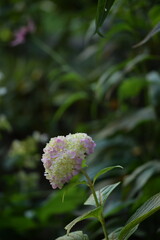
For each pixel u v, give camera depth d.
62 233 2.56
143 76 2.25
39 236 2.58
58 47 3.87
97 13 1.27
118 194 2.07
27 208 2.52
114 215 2.03
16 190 2.62
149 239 1.89
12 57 4.18
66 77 2.70
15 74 4.25
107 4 1.26
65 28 3.69
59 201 2.31
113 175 2.11
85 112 3.63
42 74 3.99
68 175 1.21
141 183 1.78
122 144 2.26
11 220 2.43
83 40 4.08
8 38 3.57
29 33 3.01
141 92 2.75
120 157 2.19
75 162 1.21
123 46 2.79
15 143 2.66
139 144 2.28
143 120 2.13
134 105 2.79
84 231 2.04
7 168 2.71
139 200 1.77
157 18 1.80
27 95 3.94
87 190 2.13
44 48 2.95
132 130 2.29
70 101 2.76
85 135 1.25
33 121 3.85
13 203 2.52
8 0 3.43
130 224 1.21
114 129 2.16
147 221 1.92
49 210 2.40
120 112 2.44
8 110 3.87
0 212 2.46
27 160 2.66
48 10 3.51
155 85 2.12
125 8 2.16
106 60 3.16
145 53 2.26
